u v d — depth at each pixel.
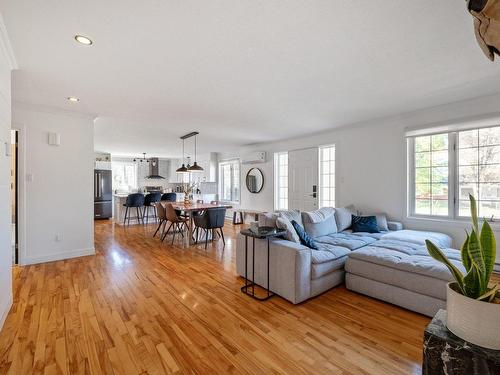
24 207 3.51
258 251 2.90
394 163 4.22
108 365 1.63
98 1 1.55
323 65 2.41
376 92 3.11
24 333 1.96
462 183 3.60
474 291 0.99
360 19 1.74
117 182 10.31
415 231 3.70
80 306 2.39
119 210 7.27
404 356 1.74
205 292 2.74
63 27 1.80
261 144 6.99
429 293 2.21
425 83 2.85
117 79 2.69
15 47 2.05
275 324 2.13
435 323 1.08
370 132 4.54
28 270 3.34
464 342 0.94
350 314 2.30
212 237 5.21
